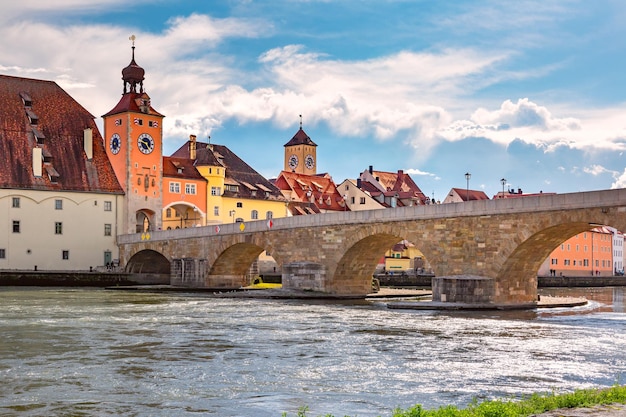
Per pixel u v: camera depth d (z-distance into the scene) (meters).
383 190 189.00
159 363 32.34
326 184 182.50
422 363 32.31
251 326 48.69
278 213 158.25
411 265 166.38
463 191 180.75
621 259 199.00
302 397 25.05
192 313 59.62
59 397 25.11
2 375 29.27
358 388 26.59
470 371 30.16
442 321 52.53
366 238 79.19
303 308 66.31
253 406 23.64
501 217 64.38
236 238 98.81
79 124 133.12
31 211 120.69
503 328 47.38
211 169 146.25
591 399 18.25
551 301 72.81
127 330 45.84
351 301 78.50
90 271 120.94
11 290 101.44
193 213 144.25
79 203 124.88
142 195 130.88
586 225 60.34
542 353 35.53
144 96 132.88
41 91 133.38
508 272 65.81
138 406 23.70
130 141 129.62
